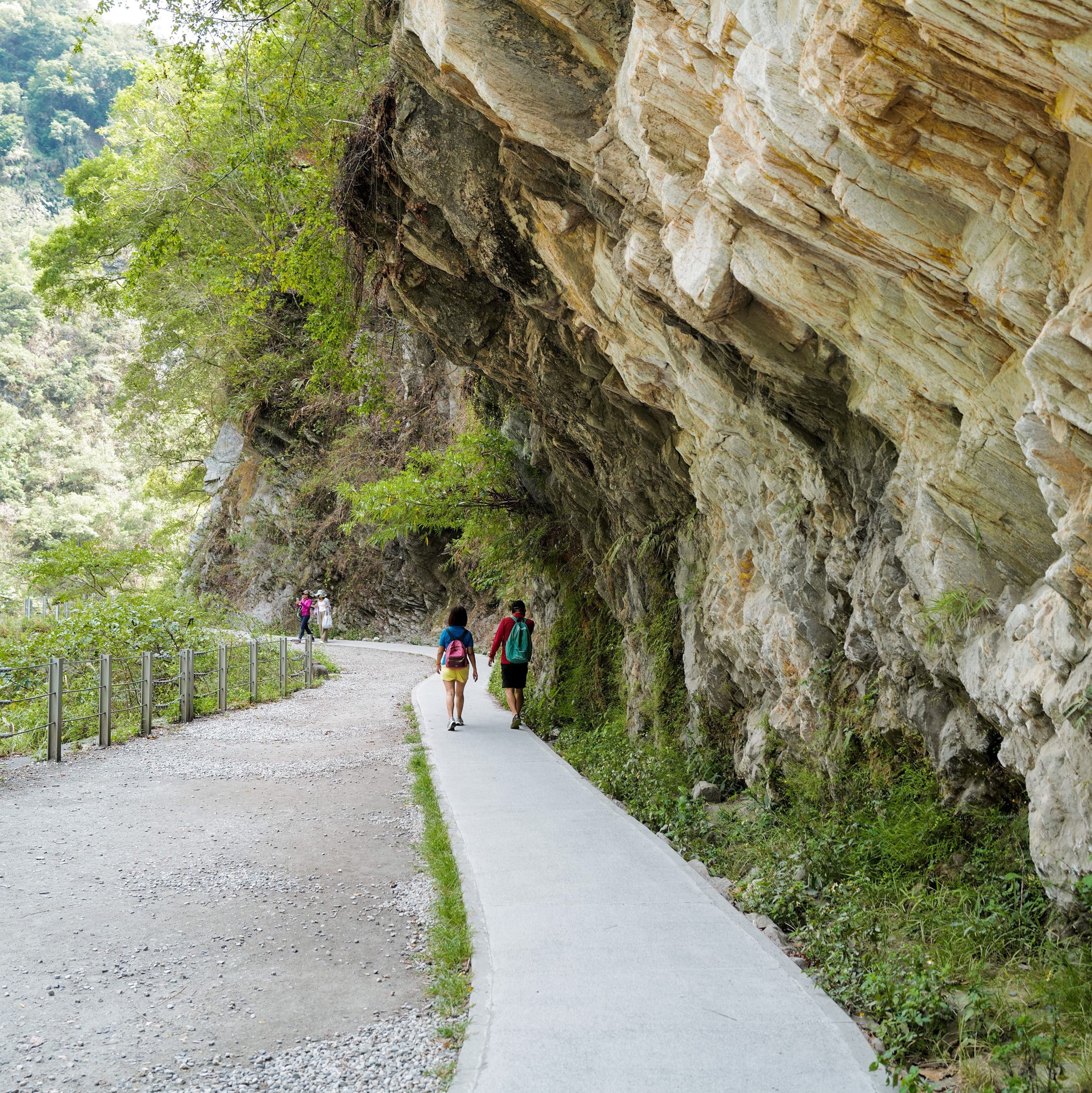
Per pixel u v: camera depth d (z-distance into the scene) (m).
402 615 31.36
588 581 13.65
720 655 8.59
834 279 4.35
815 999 3.72
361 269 11.30
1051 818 3.74
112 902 5.21
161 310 25.38
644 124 4.76
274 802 7.75
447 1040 3.56
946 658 4.83
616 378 8.73
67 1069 3.38
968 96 2.96
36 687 11.93
